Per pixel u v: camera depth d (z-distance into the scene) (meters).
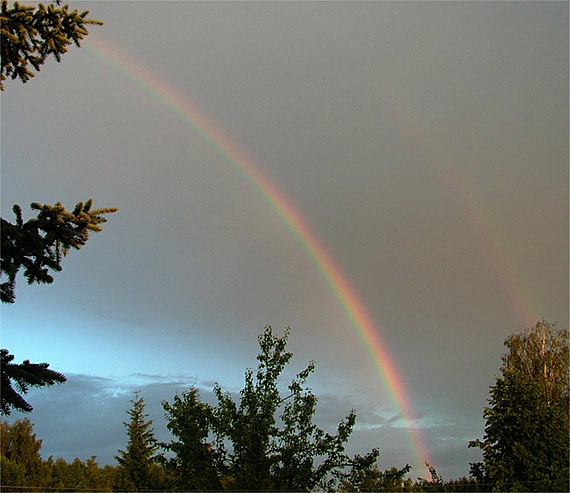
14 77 10.00
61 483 42.34
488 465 20.95
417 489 20.45
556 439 20.77
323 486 19.50
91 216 8.78
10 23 9.34
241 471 18.94
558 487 19.83
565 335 37.25
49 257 8.67
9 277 8.48
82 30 9.92
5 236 8.14
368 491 19.31
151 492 19.34
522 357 37.56
